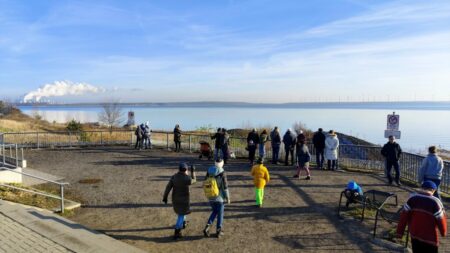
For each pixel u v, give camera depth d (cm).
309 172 1476
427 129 7312
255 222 881
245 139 2002
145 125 2236
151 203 1052
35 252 637
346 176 1423
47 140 2455
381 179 1371
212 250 716
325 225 855
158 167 1619
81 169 1574
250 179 1366
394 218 786
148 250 716
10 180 1259
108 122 5316
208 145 1841
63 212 945
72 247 666
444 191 1212
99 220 904
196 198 1099
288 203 1043
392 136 1278
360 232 806
